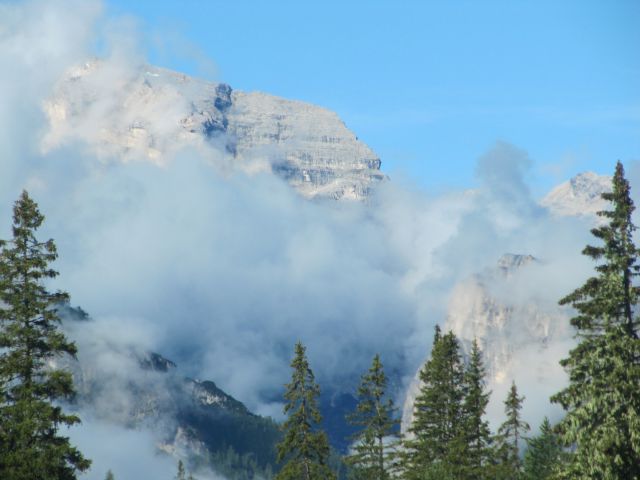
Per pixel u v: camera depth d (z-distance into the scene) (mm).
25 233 93250
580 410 76000
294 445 138375
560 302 78375
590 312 77188
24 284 91750
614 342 74688
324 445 138625
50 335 92812
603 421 76250
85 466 91938
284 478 135875
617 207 77062
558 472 78562
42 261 92438
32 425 88375
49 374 92250
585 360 76750
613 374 74750
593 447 75125
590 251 77312
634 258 75688
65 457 91812
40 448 90312
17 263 92000
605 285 76125
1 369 89812
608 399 74875
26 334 90500
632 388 74062
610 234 76625
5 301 90688
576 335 78312
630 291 75750
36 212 94250
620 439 74000
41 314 92250
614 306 75688
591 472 74812
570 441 77812
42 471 87938
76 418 92312
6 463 87438
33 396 91062
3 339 89250
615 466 73875
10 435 89312
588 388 76125
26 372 91500
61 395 93000
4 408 89438
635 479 74062
